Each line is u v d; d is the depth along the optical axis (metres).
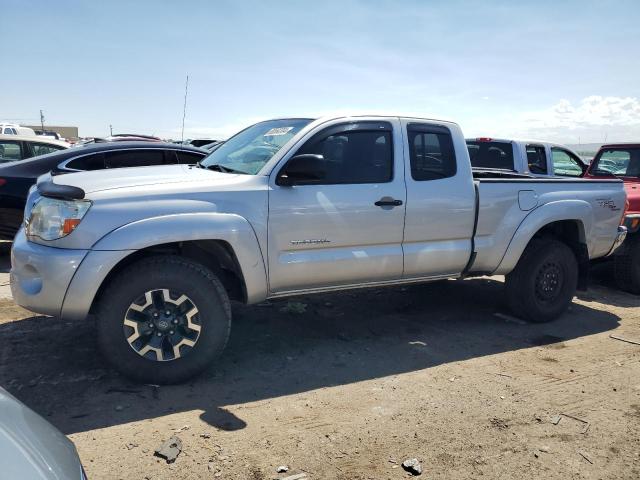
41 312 3.66
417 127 4.85
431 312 5.83
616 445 3.32
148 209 3.73
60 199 3.66
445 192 4.86
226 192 3.98
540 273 5.49
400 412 3.62
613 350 4.91
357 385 3.99
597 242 5.85
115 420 3.35
